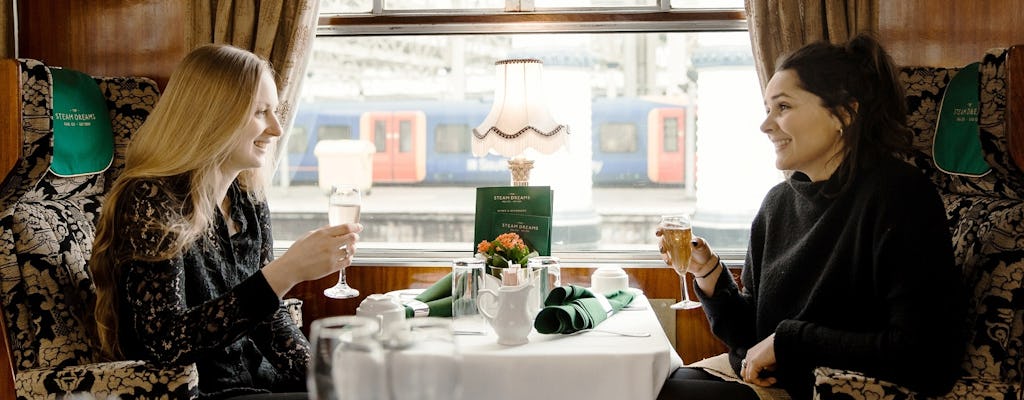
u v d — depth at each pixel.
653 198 4.96
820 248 2.10
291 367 2.17
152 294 1.77
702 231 3.73
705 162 3.74
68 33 3.40
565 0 3.37
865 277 1.99
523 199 2.81
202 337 1.68
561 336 2.14
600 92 4.89
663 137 4.88
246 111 1.93
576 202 3.66
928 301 1.84
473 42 3.57
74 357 2.31
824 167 2.15
